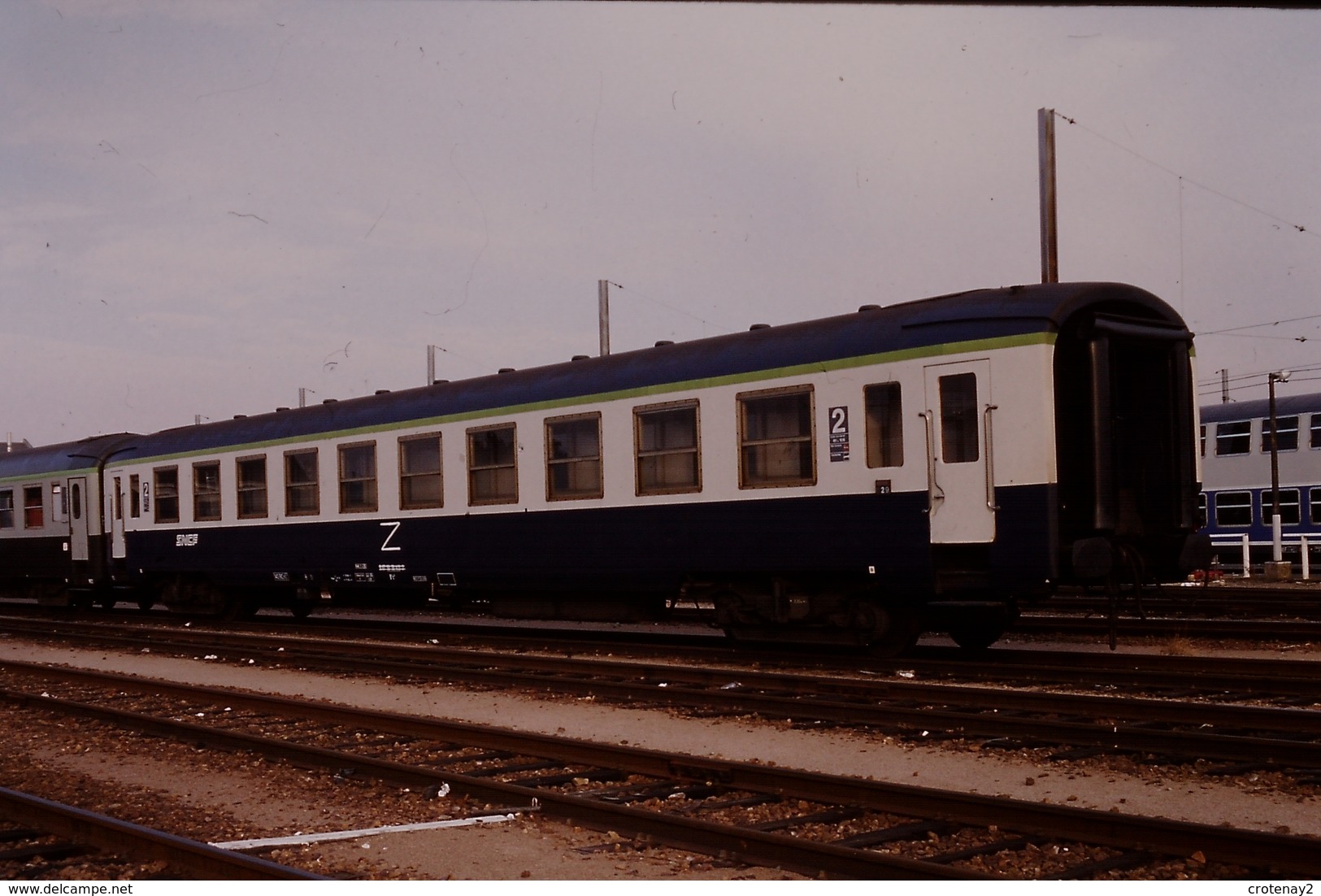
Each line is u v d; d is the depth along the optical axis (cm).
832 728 875
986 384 1098
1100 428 1081
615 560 1399
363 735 916
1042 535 1061
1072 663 1184
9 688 1282
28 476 2459
